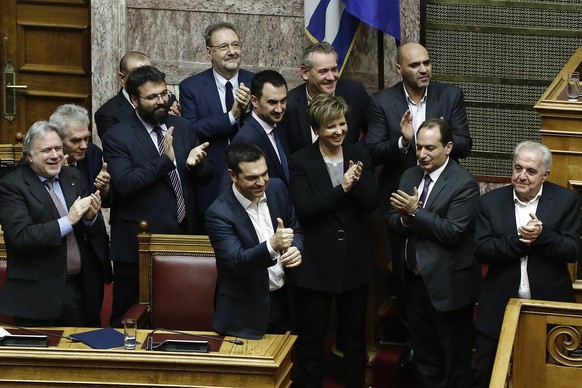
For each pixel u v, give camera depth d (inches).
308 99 530.0
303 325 493.4
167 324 489.7
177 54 631.8
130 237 508.1
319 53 518.3
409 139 506.6
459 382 486.6
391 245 512.4
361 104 542.9
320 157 488.7
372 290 533.6
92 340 421.1
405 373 522.0
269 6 629.3
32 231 446.0
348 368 496.7
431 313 485.7
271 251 414.9
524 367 440.5
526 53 661.9
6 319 486.0
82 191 472.4
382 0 589.3
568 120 463.2
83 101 661.3
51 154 451.8
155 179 497.0
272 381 404.2
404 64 530.3
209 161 522.3
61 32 658.8
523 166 448.5
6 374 408.2
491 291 462.3
